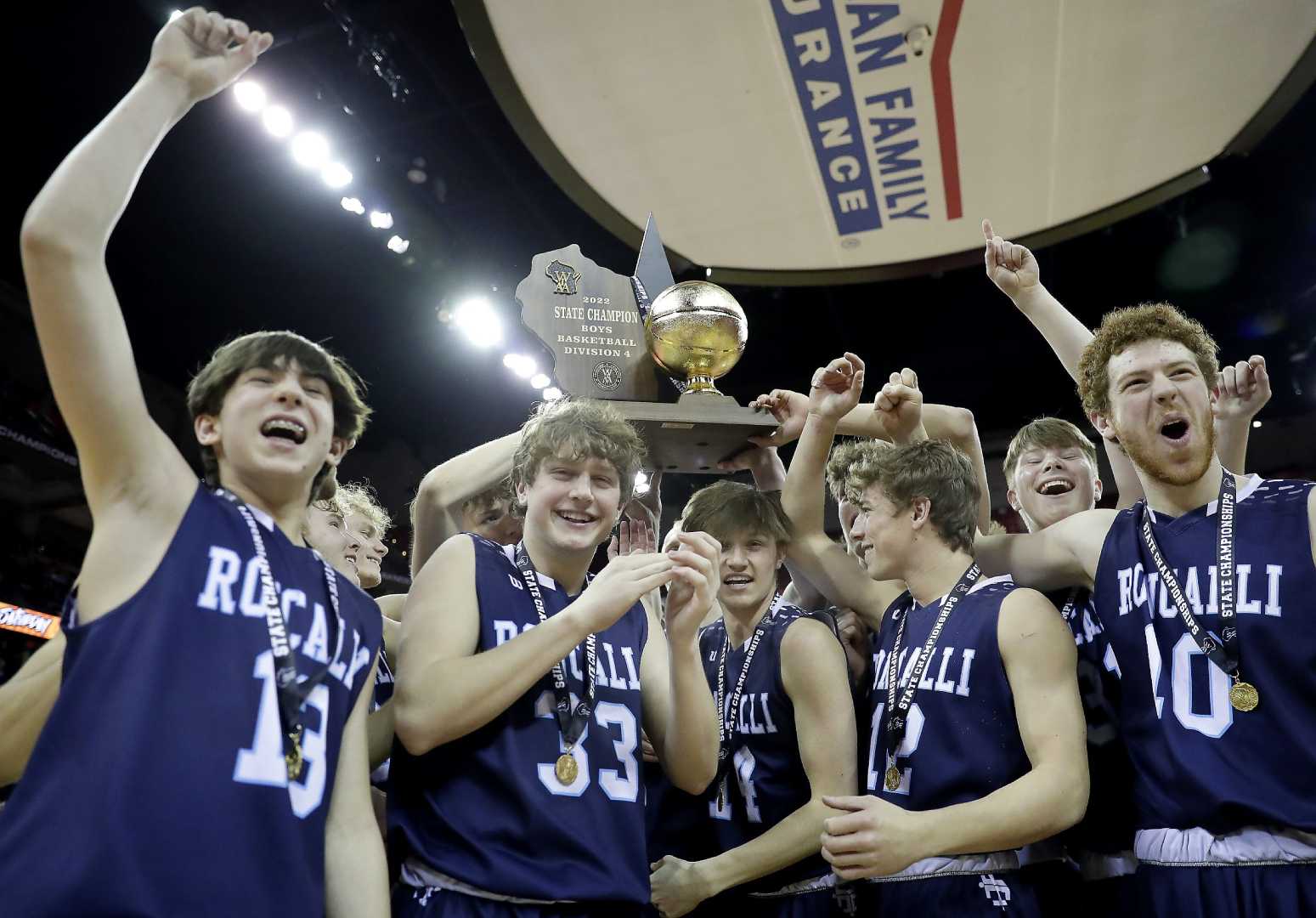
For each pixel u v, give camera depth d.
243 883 1.36
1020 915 2.00
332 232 8.33
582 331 2.60
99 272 1.47
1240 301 9.89
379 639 1.82
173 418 9.52
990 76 4.05
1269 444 10.50
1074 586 2.53
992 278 2.87
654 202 4.57
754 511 2.59
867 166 4.38
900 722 2.21
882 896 2.13
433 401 11.07
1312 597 1.88
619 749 1.97
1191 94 4.07
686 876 2.19
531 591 2.03
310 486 1.81
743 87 4.14
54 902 1.24
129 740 1.34
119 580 1.47
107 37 6.31
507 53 3.95
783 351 11.11
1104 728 2.32
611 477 2.07
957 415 3.19
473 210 8.55
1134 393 2.10
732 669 2.60
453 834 1.78
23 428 8.74
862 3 3.82
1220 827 1.83
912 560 2.40
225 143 7.30
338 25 6.44
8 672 8.47
